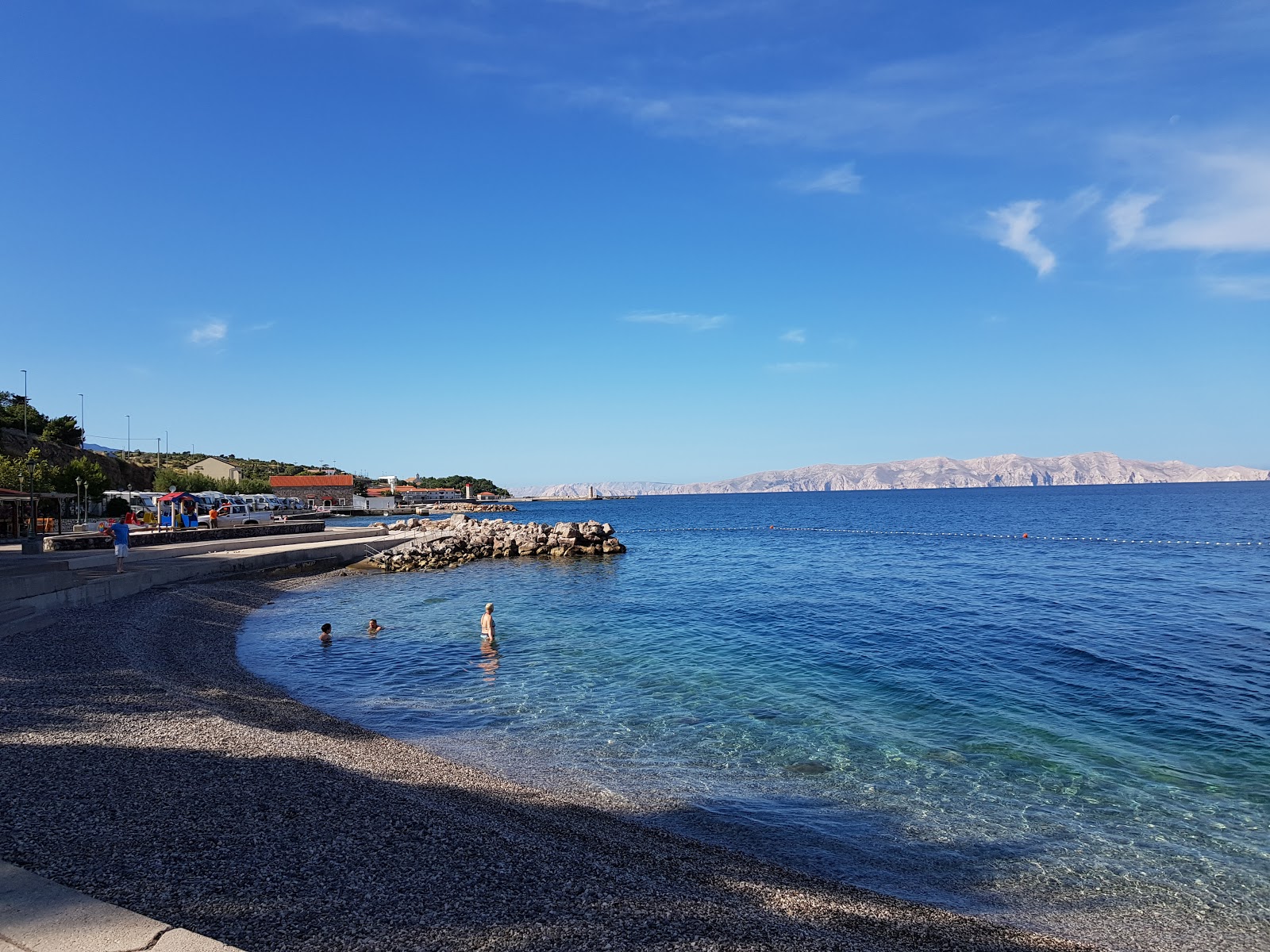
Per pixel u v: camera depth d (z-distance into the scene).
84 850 5.90
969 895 7.39
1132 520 91.69
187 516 50.28
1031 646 19.94
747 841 8.48
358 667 17.69
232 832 6.56
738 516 142.12
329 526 75.38
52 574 20.30
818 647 19.94
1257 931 6.85
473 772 10.36
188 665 16.12
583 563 45.31
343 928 5.01
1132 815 9.45
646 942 5.30
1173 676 16.64
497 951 4.90
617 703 14.57
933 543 62.38
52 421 92.06
